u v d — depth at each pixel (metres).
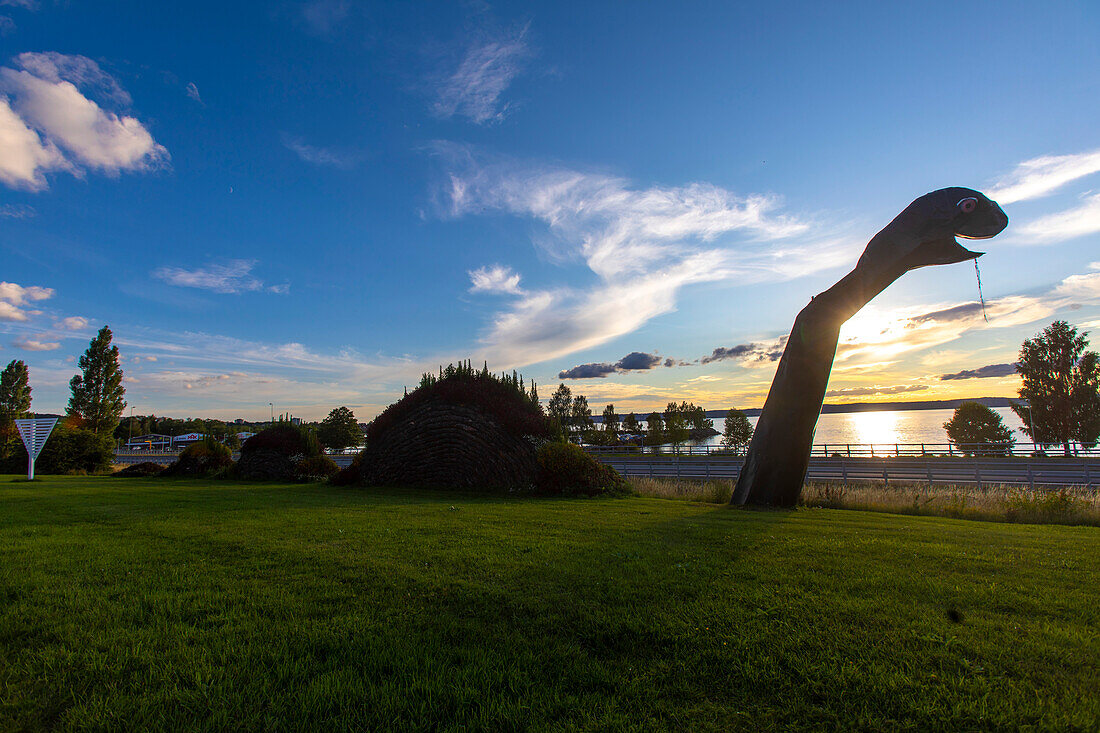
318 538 8.87
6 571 6.59
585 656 4.12
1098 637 4.43
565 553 7.62
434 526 10.27
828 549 8.04
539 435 22.16
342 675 3.79
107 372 50.91
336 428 79.88
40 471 39.69
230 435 111.50
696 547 8.17
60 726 3.23
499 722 3.25
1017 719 3.21
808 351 15.85
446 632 4.57
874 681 3.67
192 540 8.70
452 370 25.62
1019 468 30.39
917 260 15.41
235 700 3.46
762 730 3.19
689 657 4.07
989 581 6.19
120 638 4.42
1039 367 44.16
